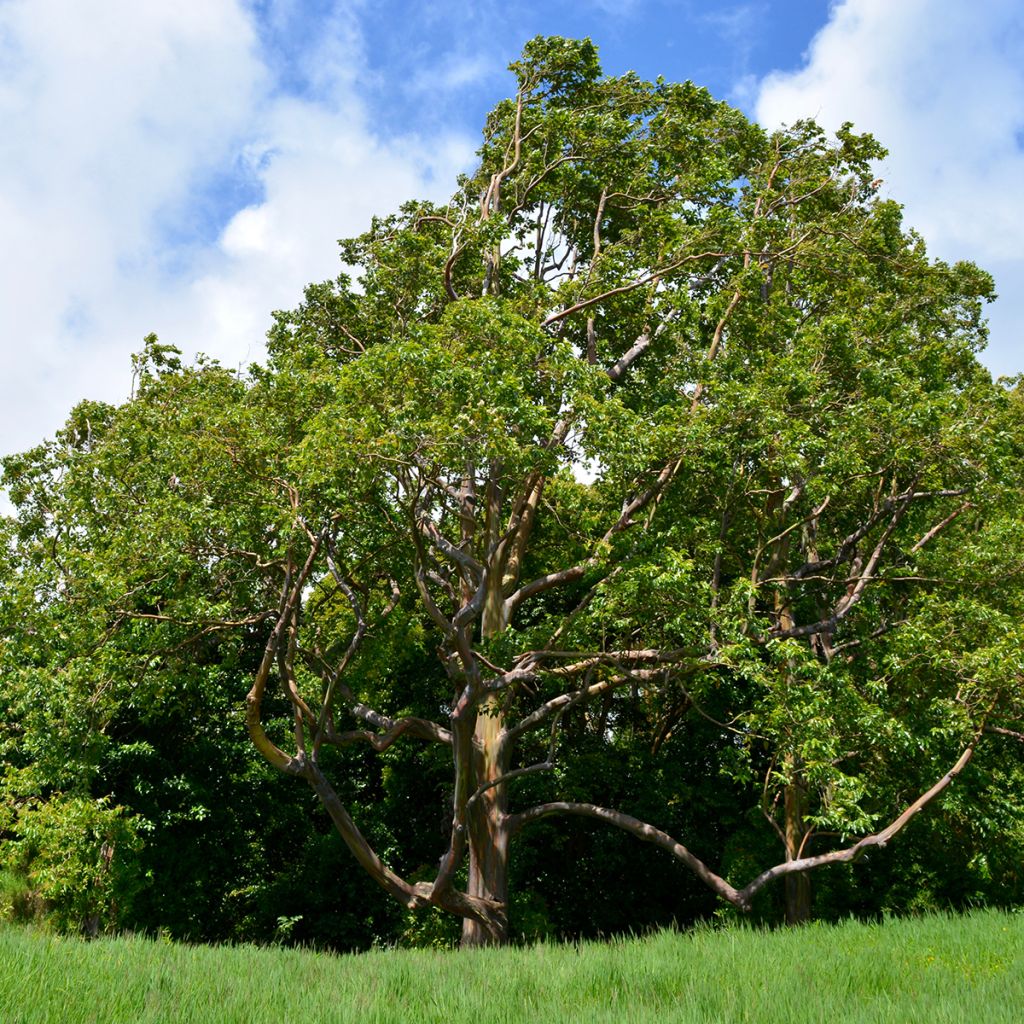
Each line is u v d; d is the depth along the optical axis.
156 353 23.09
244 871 25.36
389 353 14.31
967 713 15.88
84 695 16.89
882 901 23.02
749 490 17.52
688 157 21.81
